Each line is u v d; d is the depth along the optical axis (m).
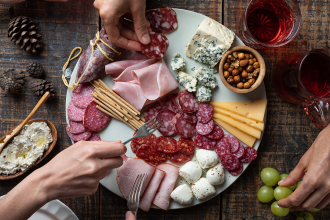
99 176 1.12
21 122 1.52
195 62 1.46
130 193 1.32
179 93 1.40
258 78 1.30
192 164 1.42
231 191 1.53
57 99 1.52
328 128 1.22
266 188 1.45
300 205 1.27
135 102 1.42
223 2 1.49
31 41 1.43
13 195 1.07
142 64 1.42
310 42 1.52
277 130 1.53
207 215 1.52
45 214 1.39
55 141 1.44
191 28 1.43
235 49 1.31
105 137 1.46
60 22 1.50
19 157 1.42
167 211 1.53
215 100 1.45
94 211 1.52
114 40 1.30
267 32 1.39
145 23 1.25
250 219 1.51
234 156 1.40
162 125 1.44
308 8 1.52
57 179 1.08
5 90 1.43
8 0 1.40
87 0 1.50
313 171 1.17
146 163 1.41
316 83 1.35
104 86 1.41
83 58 1.39
